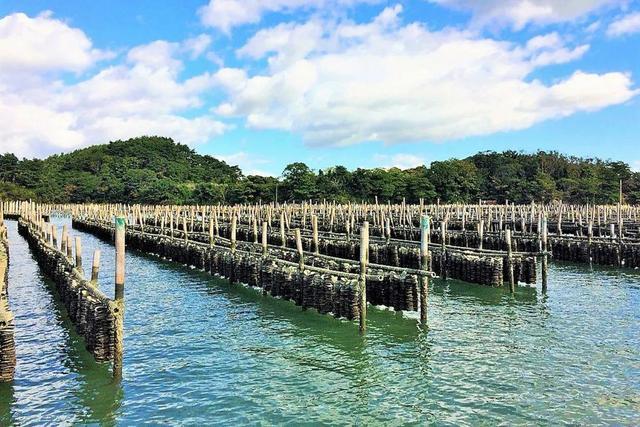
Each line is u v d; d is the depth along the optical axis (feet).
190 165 602.03
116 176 464.24
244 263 99.91
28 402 47.52
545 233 107.14
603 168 393.09
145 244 166.09
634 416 44.21
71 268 80.89
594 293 92.53
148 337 67.72
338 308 71.31
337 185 361.30
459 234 146.30
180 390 50.42
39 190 436.35
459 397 48.42
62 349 62.08
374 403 47.47
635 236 146.92
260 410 46.19
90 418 44.57
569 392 49.06
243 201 370.53
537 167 401.70
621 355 58.70
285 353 61.00
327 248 138.82
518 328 69.87
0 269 70.95
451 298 88.12
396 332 68.44
